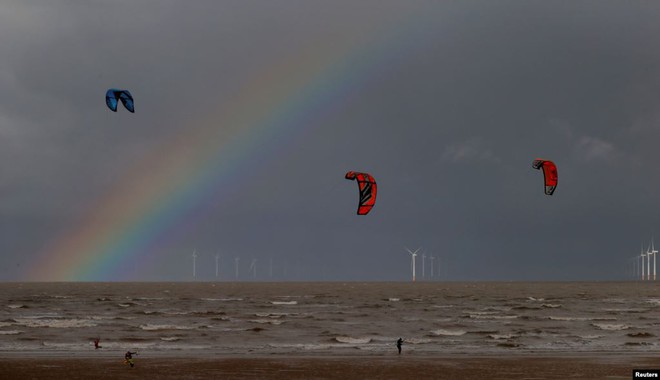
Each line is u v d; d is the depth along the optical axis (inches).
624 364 2576.3
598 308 6067.9
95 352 2972.4
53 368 2481.5
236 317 4862.2
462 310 5792.3
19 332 3703.3
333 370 2452.0
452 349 3102.9
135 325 4185.5
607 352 2957.7
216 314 5182.1
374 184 3053.6
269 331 3806.6
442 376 2332.7
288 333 3718.0
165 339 3420.3
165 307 6259.8
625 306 6417.3
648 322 4402.1
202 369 2468.0
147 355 2856.8
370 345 3260.3
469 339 3481.8
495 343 3309.5
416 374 2373.3
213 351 3021.7
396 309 5944.9
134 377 2306.8
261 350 3068.4
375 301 7559.1
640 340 3403.1
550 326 4143.7
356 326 4126.5
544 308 6072.8
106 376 2324.1
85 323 4323.3
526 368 2491.4
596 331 3821.4
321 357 2802.7
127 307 6250.0
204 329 3887.8
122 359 2721.5
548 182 2701.8
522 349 3102.9
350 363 2625.5
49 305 6594.5
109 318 4783.5
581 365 2559.1
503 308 6077.8
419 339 3496.6
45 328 3934.5
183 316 4975.4
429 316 5019.7
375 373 2396.7
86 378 2288.4
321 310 5807.1
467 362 2652.6
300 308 6107.3
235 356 2827.3
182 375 2346.2
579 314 5221.5
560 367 2513.5
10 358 2748.5
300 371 2431.1
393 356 2842.0
